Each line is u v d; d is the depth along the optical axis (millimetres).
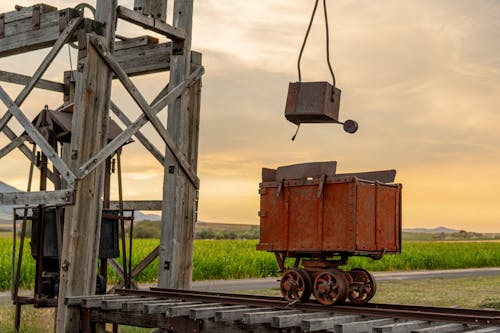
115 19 10180
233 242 58156
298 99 8414
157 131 10977
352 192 8031
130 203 12898
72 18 10164
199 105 11945
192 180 11648
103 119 10008
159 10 11047
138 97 10492
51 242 10508
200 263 26562
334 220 8156
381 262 36688
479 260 44000
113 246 11242
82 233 9625
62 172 9703
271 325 7266
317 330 6680
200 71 11898
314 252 8469
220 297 8953
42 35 10570
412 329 6738
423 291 19734
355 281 8617
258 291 19344
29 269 20594
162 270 11414
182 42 11625
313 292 8336
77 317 9242
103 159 9906
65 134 11039
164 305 8180
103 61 9977
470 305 15500
